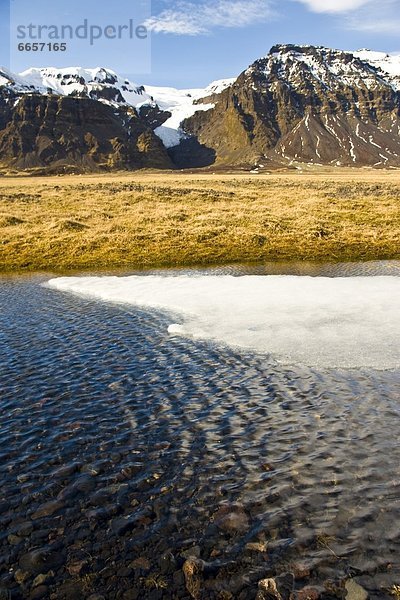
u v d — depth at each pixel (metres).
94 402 12.33
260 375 13.66
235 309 20.42
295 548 7.18
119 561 7.09
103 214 51.81
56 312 21.56
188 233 41.03
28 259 36.25
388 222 43.69
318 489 8.48
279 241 38.28
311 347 15.50
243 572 6.80
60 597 6.52
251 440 10.23
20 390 13.14
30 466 9.55
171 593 6.52
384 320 17.70
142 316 20.30
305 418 11.05
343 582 6.55
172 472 9.23
